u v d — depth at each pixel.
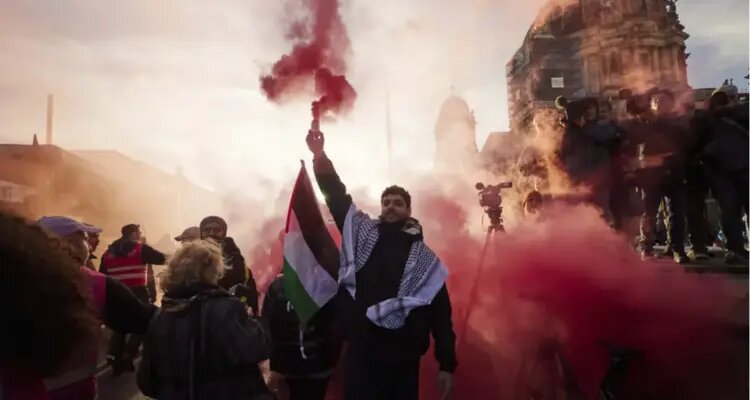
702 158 5.46
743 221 5.37
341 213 3.04
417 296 2.71
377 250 2.83
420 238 2.90
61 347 1.43
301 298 3.15
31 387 1.42
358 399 2.68
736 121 5.34
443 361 2.75
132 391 4.81
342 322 2.89
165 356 2.39
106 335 2.38
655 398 3.95
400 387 2.71
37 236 1.48
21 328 1.37
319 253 3.21
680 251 5.66
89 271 2.33
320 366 3.40
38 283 1.40
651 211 5.61
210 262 2.49
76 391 2.21
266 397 2.51
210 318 2.39
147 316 2.48
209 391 2.37
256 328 2.47
